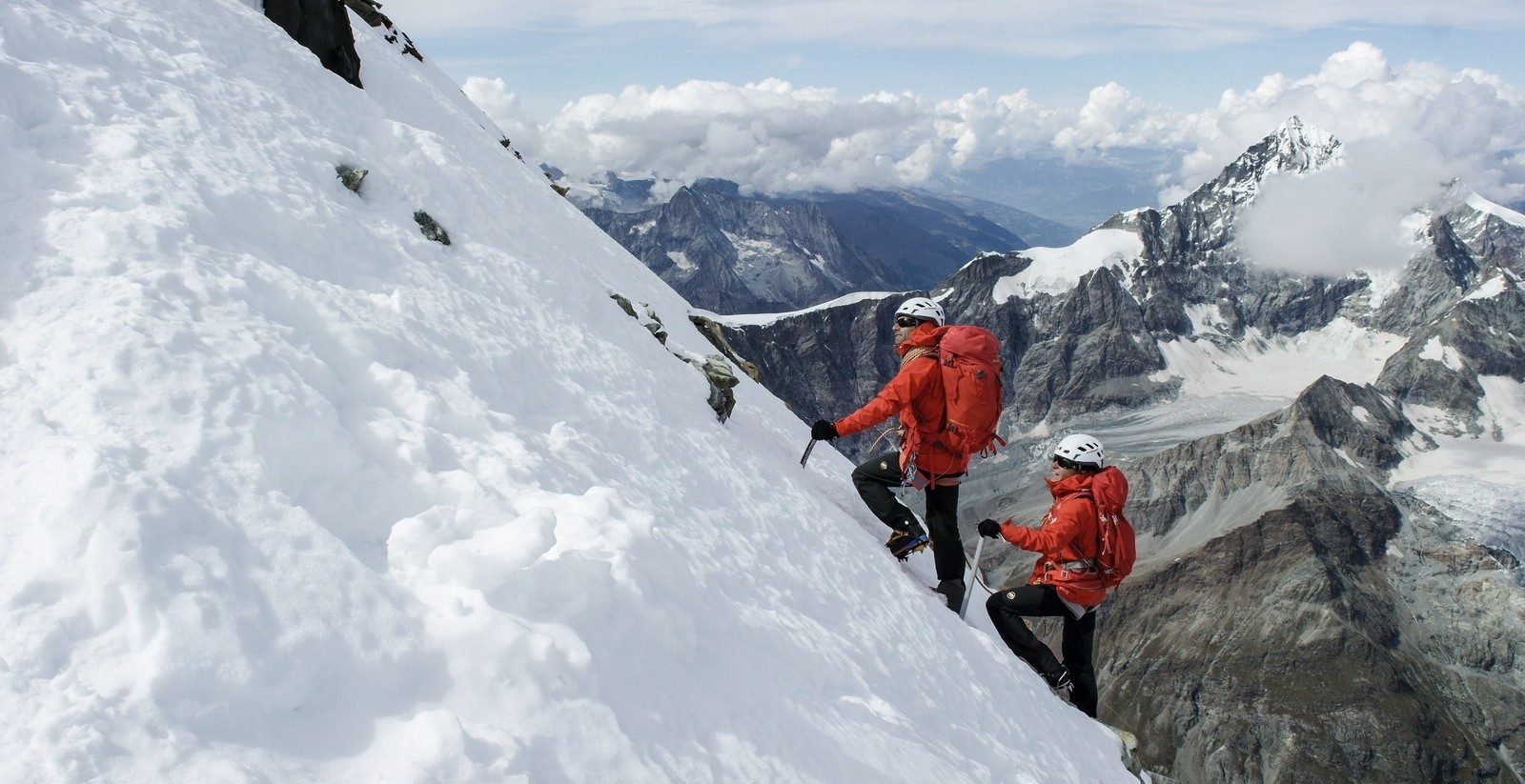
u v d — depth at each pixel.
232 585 3.04
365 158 8.54
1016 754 6.98
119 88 6.27
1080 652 9.42
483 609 3.48
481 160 14.35
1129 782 8.57
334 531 3.90
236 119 7.15
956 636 8.41
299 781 2.65
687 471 7.52
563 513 4.63
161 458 3.40
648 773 3.42
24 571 2.81
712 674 4.40
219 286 4.75
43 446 3.21
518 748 3.10
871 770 4.71
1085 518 8.97
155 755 2.49
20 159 4.91
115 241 4.61
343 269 6.52
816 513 8.90
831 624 6.55
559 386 7.19
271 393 4.10
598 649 3.76
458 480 4.51
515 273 8.80
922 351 8.95
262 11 11.02
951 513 9.32
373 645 3.18
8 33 5.85
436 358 6.02
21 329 3.80
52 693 2.51
